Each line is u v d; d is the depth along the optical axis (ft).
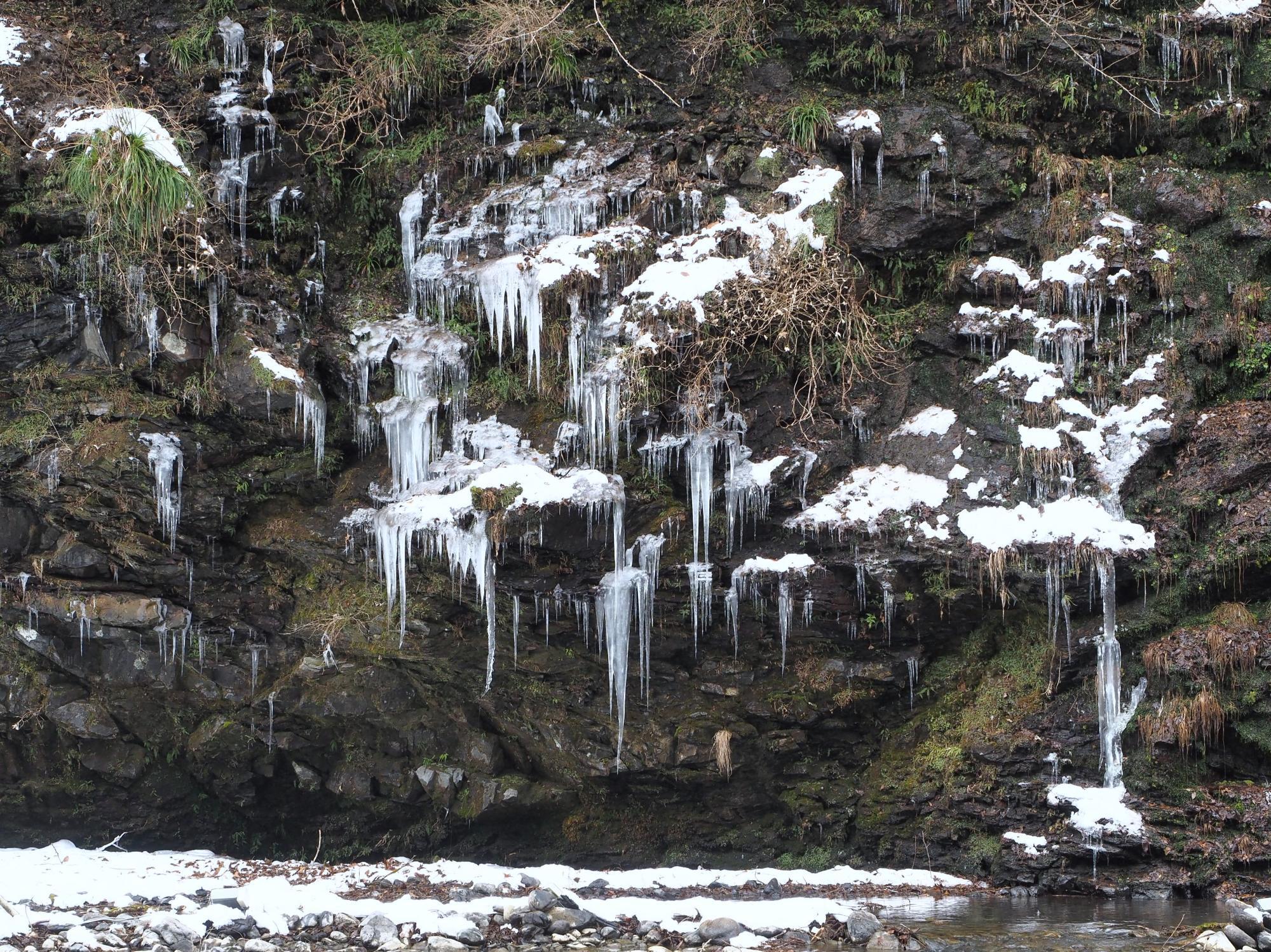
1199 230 104.17
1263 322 101.71
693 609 102.99
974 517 99.66
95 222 99.19
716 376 101.19
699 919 80.79
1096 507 97.45
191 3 113.09
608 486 99.76
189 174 102.47
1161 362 100.37
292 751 113.29
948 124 107.45
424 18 119.75
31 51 105.81
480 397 106.63
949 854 101.19
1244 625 93.71
